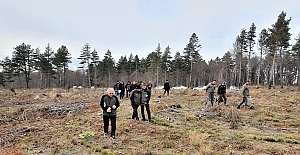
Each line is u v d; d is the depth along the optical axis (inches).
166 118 370.3
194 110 456.8
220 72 2170.3
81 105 554.6
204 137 252.8
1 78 1838.1
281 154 203.8
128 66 2551.7
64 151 215.0
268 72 2233.0
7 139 255.6
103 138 252.7
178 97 724.7
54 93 919.0
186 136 261.9
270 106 512.7
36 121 370.0
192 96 763.4
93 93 1037.8
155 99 655.8
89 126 314.7
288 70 2266.2
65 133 280.2
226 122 350.6
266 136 268.1
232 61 2130.9
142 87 345.7
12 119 385.1
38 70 1893.5
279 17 1160.8
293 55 1530.5
